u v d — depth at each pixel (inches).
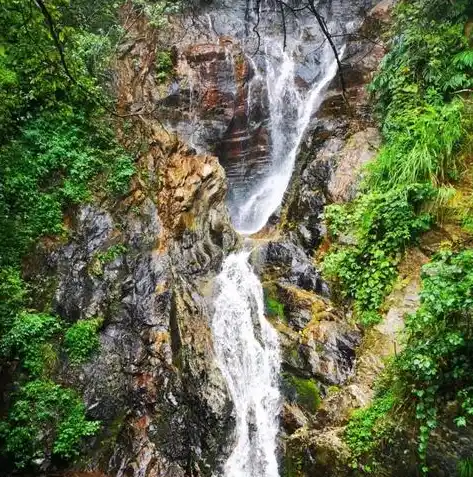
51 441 287.7
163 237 375.6
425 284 252.1
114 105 434.3
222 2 609.3
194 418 300.2
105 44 442.0
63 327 326.0
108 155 401.4
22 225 349.1
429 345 247.1
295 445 290.4
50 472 282.8
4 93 355.6
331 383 308.2
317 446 277.4
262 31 594.9
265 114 531.5
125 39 498.9
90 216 371.2
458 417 225.8
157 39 521.7
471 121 350.3
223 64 520.1
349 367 311.4
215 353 328.8
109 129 414.3
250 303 366.0
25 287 328.2
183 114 492.1
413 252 334.6
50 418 292.5
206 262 379.9
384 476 252.1
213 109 505.4
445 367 244.4
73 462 289.0
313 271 367.9
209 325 338.3
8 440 280.7
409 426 249.1
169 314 337.7
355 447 263.9
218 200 423.2
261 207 491.2
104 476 282.0
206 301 350.6
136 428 299.4
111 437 298.2
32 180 363.9
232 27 588.1
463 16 400.5
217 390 307.6
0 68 354.0
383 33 498.9
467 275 240.4
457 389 239.1
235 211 501.0
